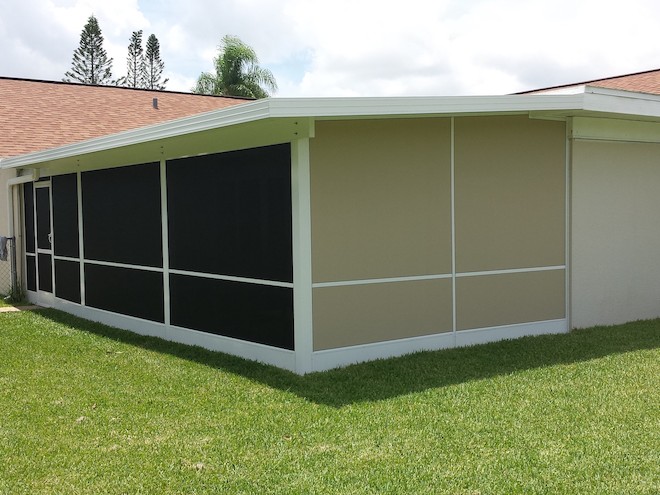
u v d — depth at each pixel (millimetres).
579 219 8242
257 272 6922
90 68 45625
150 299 8773
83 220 10367
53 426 4984
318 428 4801
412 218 7004
